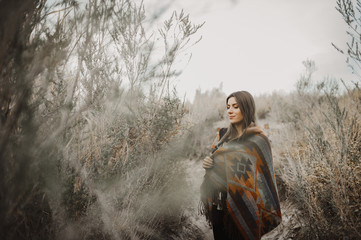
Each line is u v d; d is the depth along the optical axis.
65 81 1.16
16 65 0.81
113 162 1.52
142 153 1.75
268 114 6.84
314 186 1.87
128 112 1.56
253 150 1.53
